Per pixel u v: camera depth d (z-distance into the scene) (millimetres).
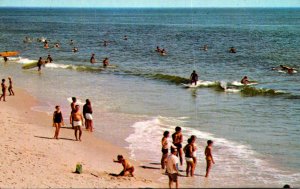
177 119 25266
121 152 18578
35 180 14086
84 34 117125
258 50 72688
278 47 77938
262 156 18234
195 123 24266
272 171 16391
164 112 27219
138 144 19797
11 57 63375
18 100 29844
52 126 22406
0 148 17562
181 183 14906
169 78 42094
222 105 29969
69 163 16609
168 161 13516
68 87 36875
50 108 27344
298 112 27688
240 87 38000
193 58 61250
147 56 64312
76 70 49188
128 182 14430
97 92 34531
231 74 46312
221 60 58812
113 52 70375
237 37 103062
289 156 18297
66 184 13812
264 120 25344
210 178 15562
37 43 88375
